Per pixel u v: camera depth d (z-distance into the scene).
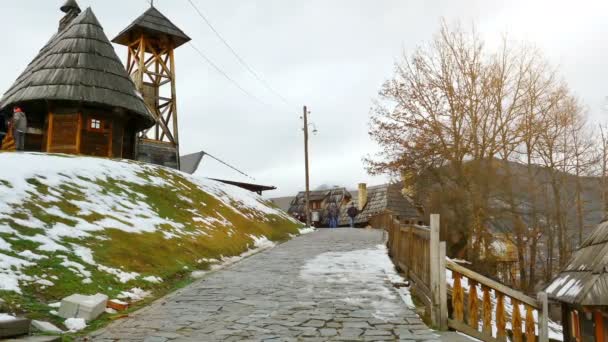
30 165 15.10
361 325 7.21
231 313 8.01
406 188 28.89
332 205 57.59
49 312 7.43
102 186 16.59
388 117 28.45
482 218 25.98
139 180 19.53
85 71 24.05
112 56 26.08
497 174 27.34
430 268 7.60
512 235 31.80
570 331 8.76
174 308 8.39
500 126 27.17
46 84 22.97
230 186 30.39
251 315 7.86
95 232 12.13
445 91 27.06
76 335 6.62
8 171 13.69
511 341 9.38
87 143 23.34
